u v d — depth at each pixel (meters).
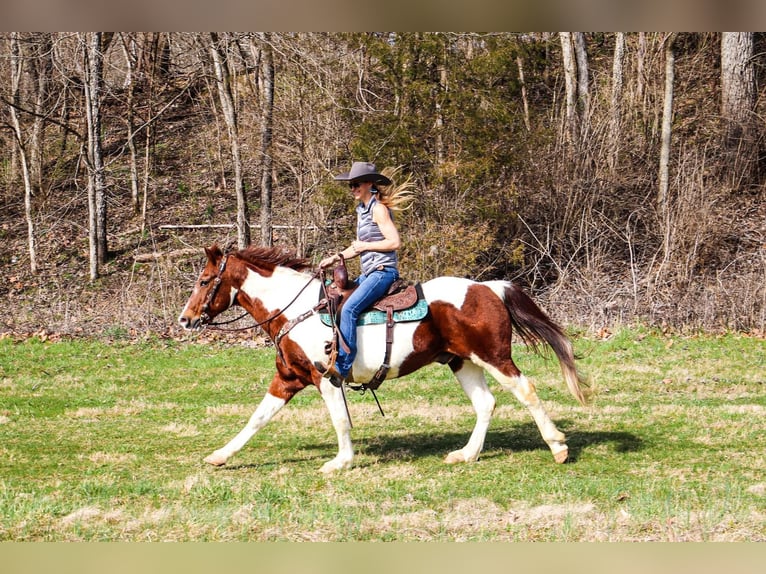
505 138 20.12
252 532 6.22
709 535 6.02
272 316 7.96
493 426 9.80
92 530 6.27
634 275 17.45
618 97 22.56
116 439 9.41
